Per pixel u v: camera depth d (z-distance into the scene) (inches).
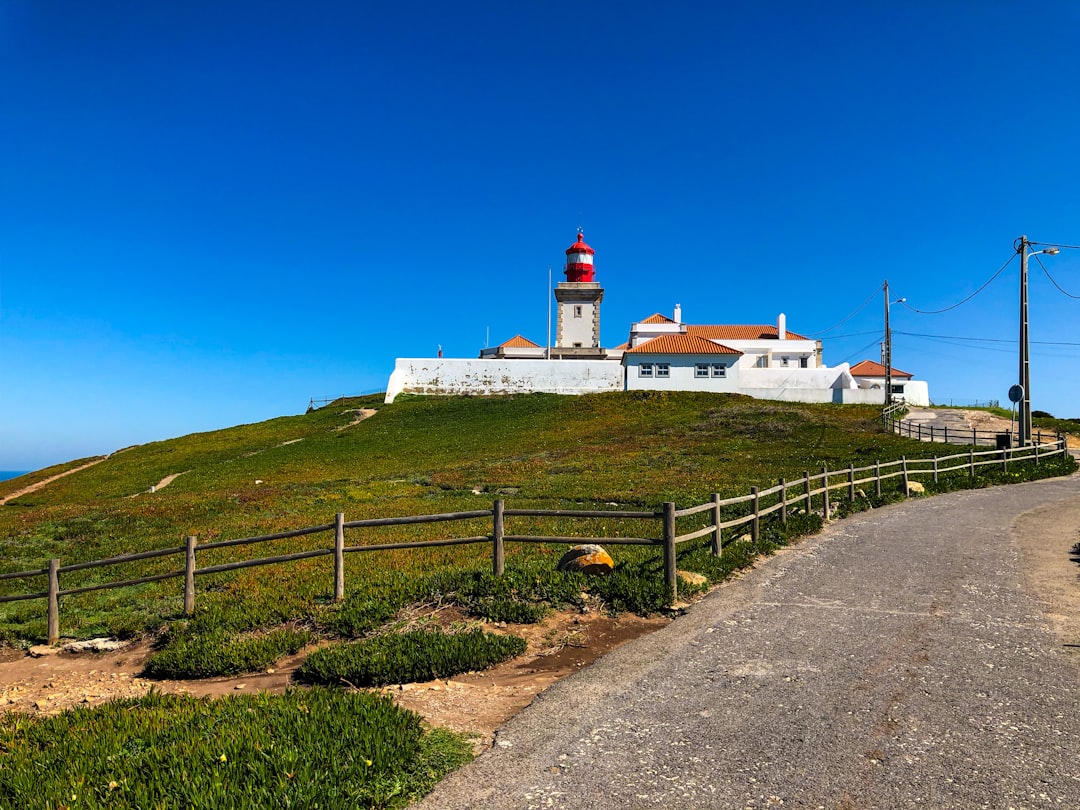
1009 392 1322.6
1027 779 216.5
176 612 503.2
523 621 402.6
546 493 1053.8
